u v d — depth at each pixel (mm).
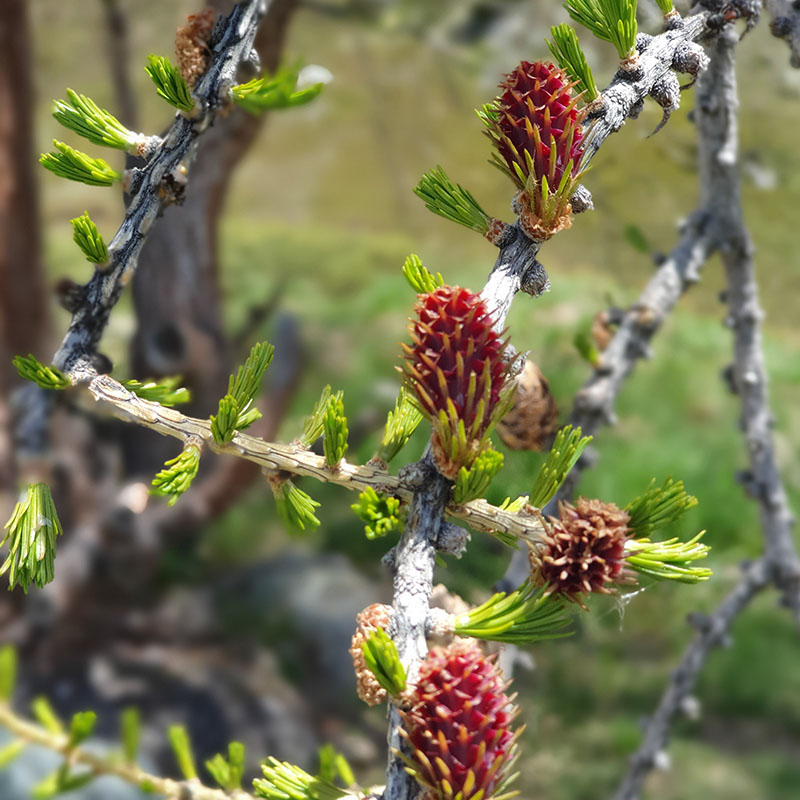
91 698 920
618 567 161
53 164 167
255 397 176
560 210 170
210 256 944
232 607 1148
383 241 2494
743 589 443
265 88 147
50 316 935
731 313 398
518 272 172
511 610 160
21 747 183
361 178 2531
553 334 1493
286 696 1022
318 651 1094
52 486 886
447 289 160
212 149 889
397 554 161
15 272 890
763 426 420
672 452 1562
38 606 930
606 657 1128
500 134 175
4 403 823
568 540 160
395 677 144
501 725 146
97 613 988
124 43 987
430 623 159
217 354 967
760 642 1230
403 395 189
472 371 158
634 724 1023
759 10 207
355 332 1980
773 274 1147
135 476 960
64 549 931
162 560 1183
